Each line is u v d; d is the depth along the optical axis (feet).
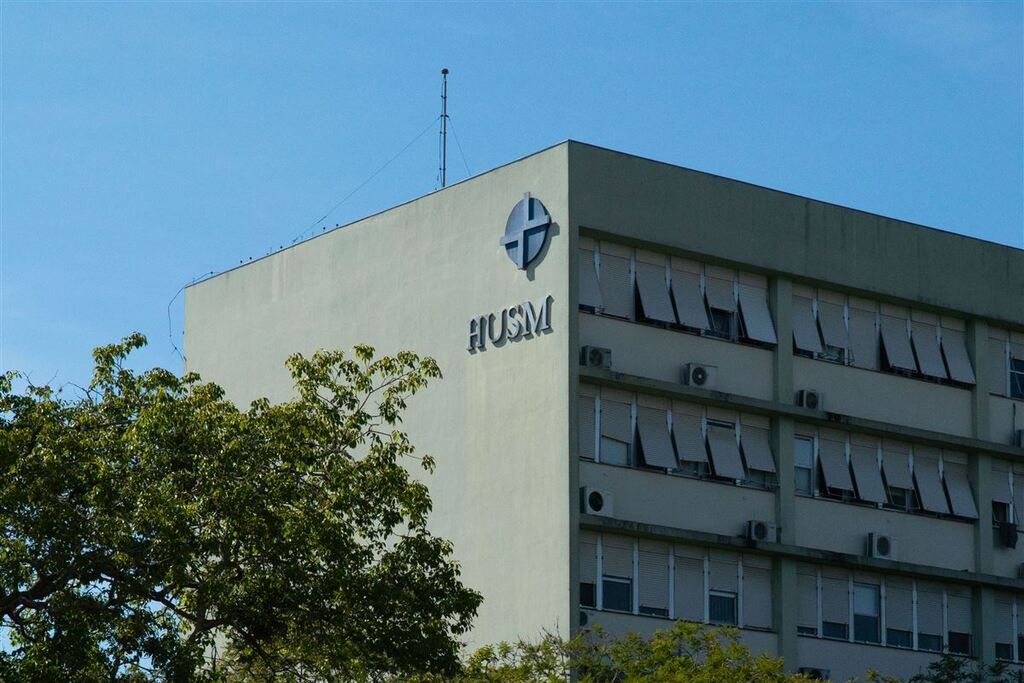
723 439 185.06
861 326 197.36
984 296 205.77
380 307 196.13
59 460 127.13
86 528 126.93
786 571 185.37
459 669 138.41
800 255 191.11
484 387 182.09
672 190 183.01
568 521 170.60
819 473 191.72
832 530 190.80
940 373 202.18
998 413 206.59
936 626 197.57
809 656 186.60
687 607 179.22
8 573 126.31
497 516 177.99
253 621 134.31
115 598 128.77
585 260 178.60
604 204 178.29
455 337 186.29
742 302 188.34
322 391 199.52
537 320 177.37
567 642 154.61
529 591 173.17
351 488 135.64
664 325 182.39
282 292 210.18
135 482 130.11
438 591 139.03
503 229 182.91
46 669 124.88
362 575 135.95
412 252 193.57
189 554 127.85
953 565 199.41
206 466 131.64
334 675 137.59
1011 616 203.62
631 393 179.73
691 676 146.30
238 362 214.07
